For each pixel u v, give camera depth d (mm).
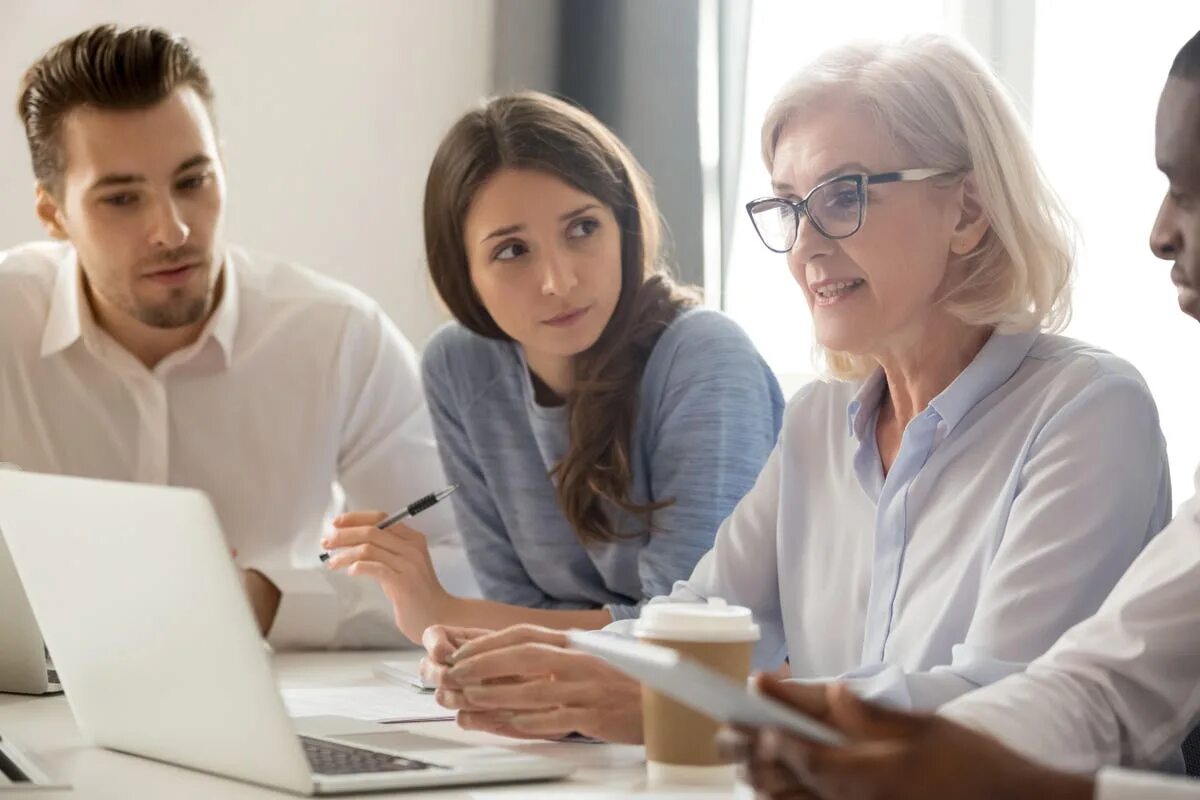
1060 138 2699
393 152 3164
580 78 3027
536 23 3080
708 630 1112
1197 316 1270
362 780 1081
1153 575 1164
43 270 2484
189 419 2477
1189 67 1236
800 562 1656
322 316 2531
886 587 1510
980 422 1471
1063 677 1132
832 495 1635
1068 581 1312
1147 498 1363
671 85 2961
